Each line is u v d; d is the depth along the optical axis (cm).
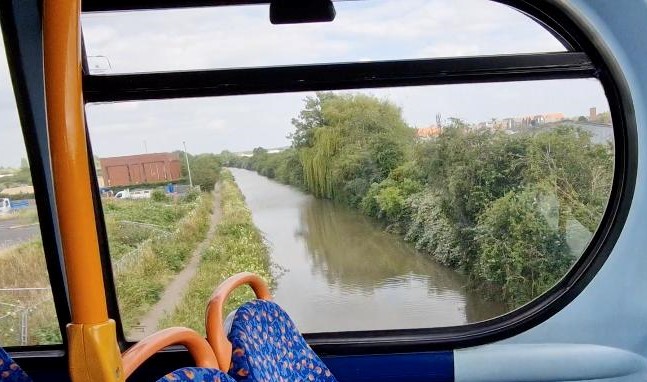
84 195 51
